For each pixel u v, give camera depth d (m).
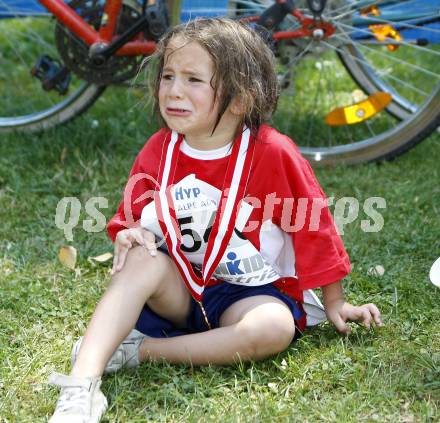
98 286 2.86
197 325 2.46
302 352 2.40
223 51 2.25
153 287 2.29
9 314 2.67
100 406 2.11
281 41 3.70
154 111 2.45
